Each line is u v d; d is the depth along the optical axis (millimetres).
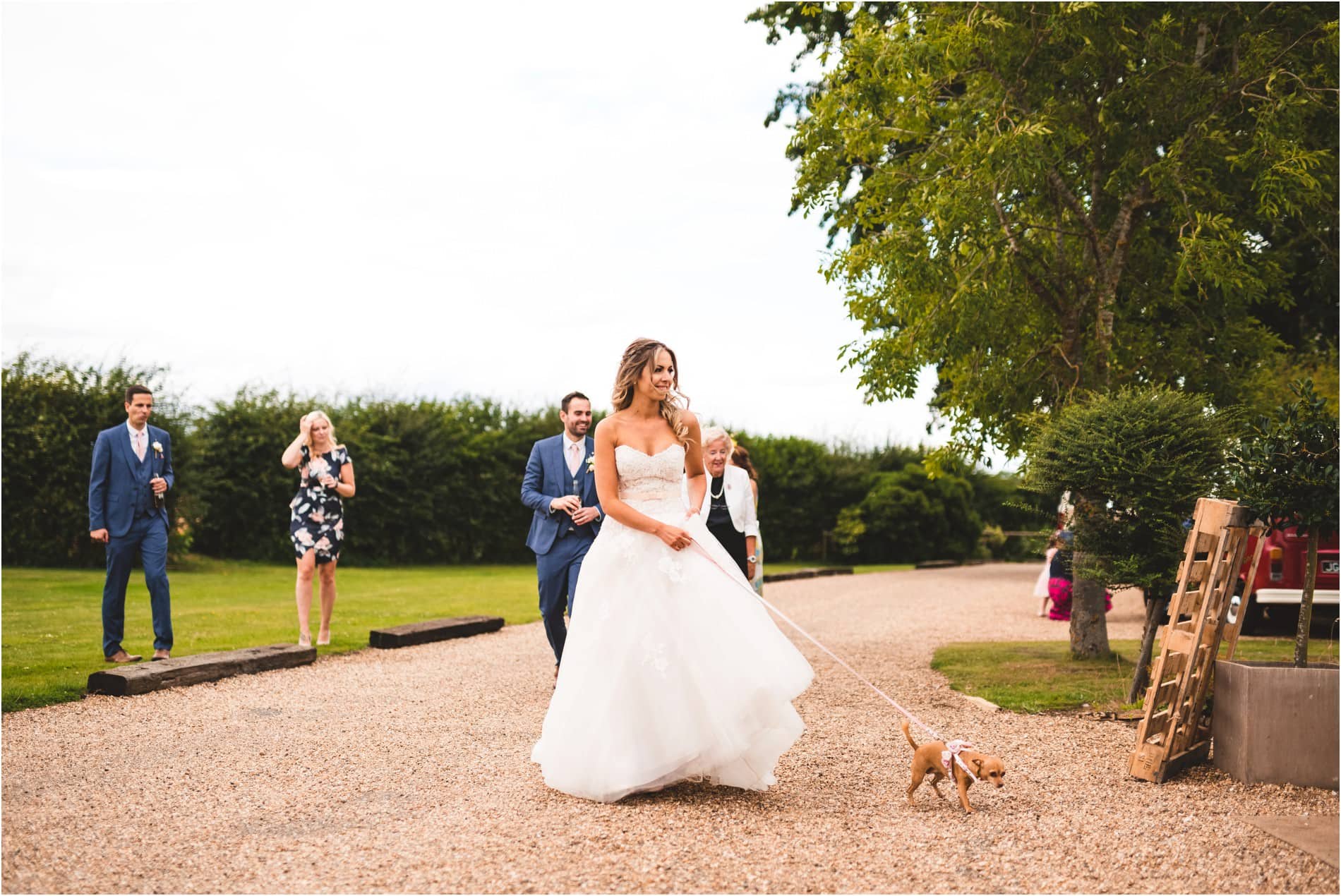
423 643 8961
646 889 3107
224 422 22234
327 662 7801
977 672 7633
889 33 8734
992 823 3838
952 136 8828
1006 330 9383
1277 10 8555
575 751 4113
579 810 3930
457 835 3607
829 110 9297
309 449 8312
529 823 3748
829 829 3730
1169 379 9539
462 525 24891
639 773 4012
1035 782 4465
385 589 15562
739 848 3492
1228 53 8922
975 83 8641
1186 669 4535
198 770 4535
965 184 8102
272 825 3738
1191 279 9078
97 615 10516
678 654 4102
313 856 3396
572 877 3199
